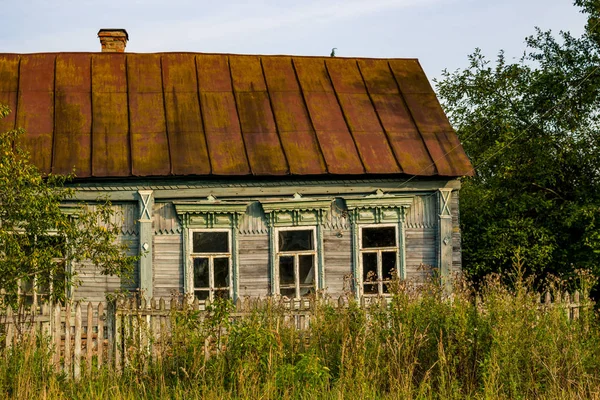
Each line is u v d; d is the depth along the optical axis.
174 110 19.20
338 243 18.44
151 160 17.77
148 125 18.70
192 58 20.78
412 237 18.69
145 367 11.04
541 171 22.31
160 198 17.77
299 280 18.25
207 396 9.97
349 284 18.20
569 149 22.23
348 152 18.78
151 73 20.17
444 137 19.61
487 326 10.95
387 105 20.44
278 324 11.27
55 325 11.56
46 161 17.38
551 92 23.05
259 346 10.66
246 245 18.09
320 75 21.05
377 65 21.78
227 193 18.02
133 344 11.21
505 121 23.81
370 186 18.56
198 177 17.81
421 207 18.78
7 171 11.97
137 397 10.20
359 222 18.50
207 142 18.45
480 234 22.20
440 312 11.34
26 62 19.92
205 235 18.02
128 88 19.66
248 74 20.61
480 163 23.52
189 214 17.77
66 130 18.23
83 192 17.41
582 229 21.64
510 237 21.34
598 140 22.11
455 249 18.67
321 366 10.61
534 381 10.48
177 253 17.78
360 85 20.97
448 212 18.67
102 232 12.79
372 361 10.79
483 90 24.94
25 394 9.99
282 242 18.30
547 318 11.30
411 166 18.61
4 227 12.05
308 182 18.36
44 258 12.02
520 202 21.89
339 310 11.81
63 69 19.88
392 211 18.62
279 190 18.25
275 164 18.16
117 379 11.01
